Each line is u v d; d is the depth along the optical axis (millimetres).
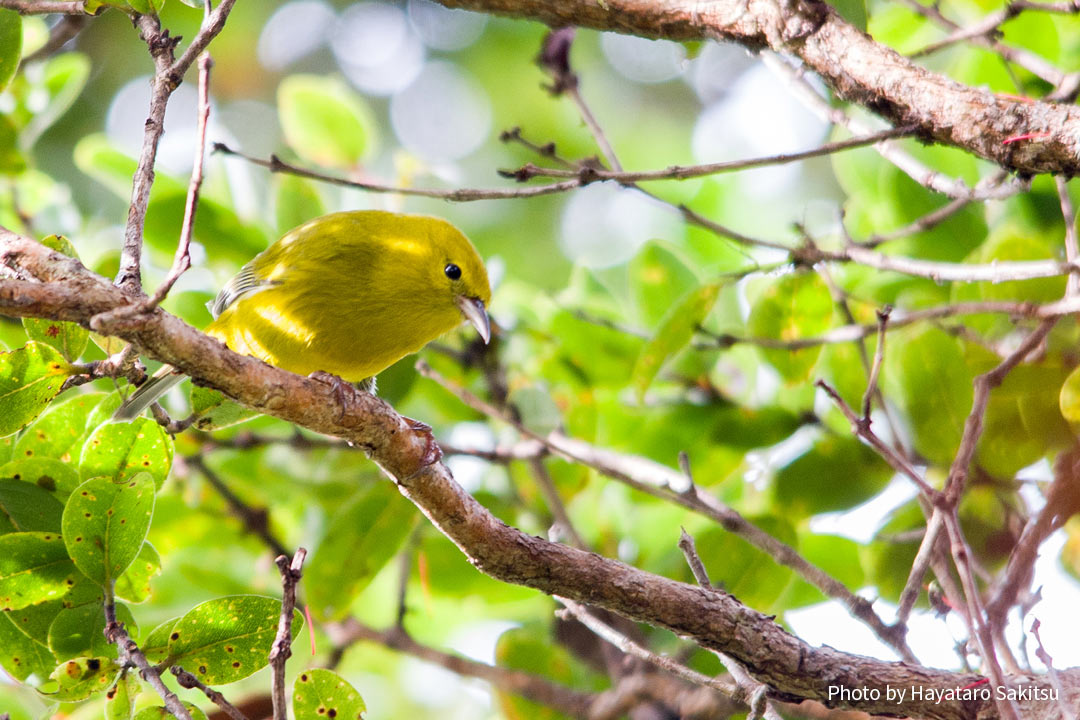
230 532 11977
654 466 9234
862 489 10578
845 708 7406
